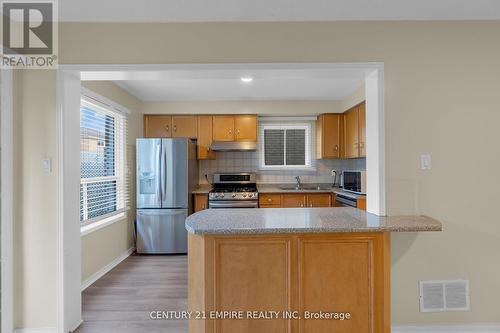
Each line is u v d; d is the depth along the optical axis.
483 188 2.19
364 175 3.54
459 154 2.19
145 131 4.70
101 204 3.49
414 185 2.19
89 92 3.02
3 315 2.06
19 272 2.15
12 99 2.11
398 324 2.18
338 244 1.89
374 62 2.19
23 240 2.15
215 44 2.19
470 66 2.20
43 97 2.15
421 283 2.19
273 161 5.09
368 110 2.37
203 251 1.87
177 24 2.18
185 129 4.72
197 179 4.91
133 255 4.16
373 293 1.90
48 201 2.15
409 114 2.19
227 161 5.07
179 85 3.75
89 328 2.30
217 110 4.62
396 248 2.19
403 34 2.20
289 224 1.92
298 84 3.72
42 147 2.15
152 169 4.18
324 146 4.66
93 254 3.21
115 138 3.86
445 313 2.19
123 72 2.20
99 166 3.45
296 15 2.12
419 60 2.20
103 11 2.04
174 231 4.19
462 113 2.20
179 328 2.30
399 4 2.00
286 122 5.07
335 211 2.42
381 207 2.19
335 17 2.15
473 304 2.19
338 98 4.50
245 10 2.05
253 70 2.20
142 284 3.13
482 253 2.19
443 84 2.20
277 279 1.88
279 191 4.47
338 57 2.19
